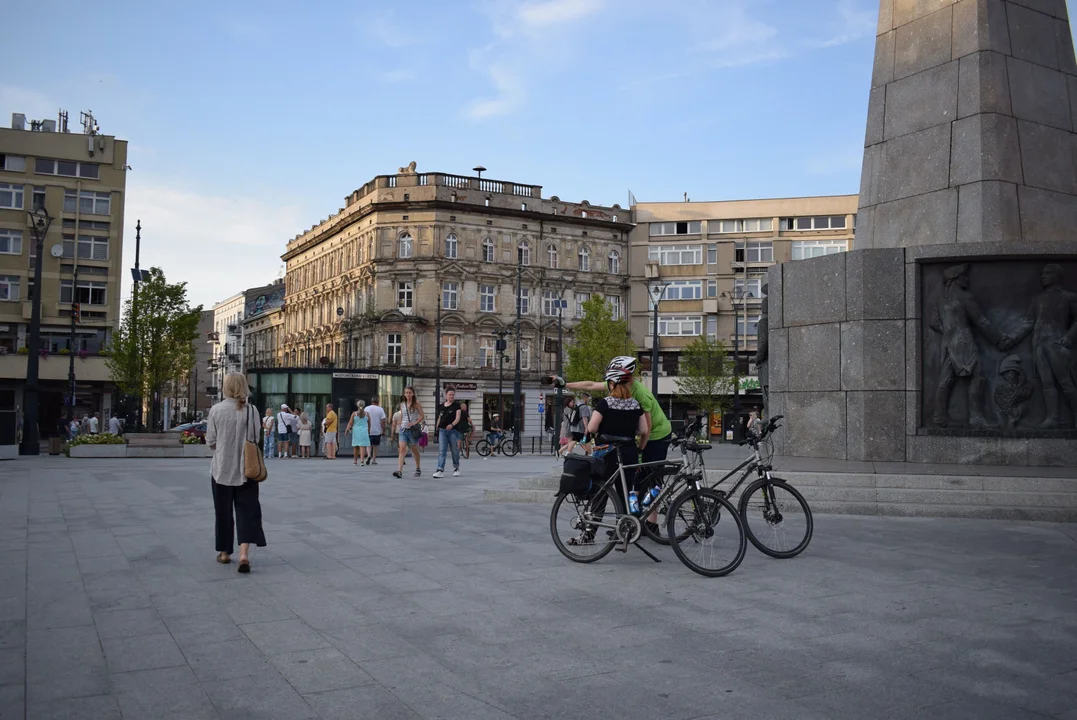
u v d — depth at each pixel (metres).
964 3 13.02
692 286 63.72
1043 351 11.59
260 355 89.06
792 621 5.47
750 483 7.77
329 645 4.92
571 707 3.93
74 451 26.28
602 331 54.28
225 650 4.81
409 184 58.28
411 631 5.23
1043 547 8.10
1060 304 11.62
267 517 10.54
